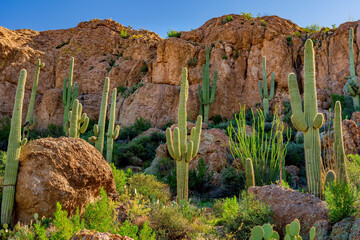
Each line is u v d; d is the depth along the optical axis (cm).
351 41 2083
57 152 798
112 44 3491
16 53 2956
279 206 702
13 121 811
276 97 2555
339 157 809
